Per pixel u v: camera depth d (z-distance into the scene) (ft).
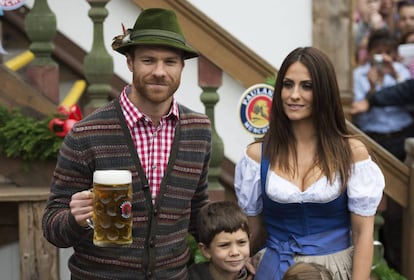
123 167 9.25
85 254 9.36
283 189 10.30
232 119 15.80
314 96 10.25
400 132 17.52
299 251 10.34
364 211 10.28
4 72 13.98
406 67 18.24
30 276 12.98
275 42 18.33
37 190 13.19
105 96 14.15
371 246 10.36
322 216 10.36
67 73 16.60
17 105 14.05
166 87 9.12
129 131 9.30
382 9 18.72
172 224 9.52
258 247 11.07
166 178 9.42
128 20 16.11
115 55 16.34
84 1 16.51
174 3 14.14
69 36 16.58
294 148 10.50
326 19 18.48
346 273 10.39
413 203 14.51
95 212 8.09
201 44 14.15
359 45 18.61
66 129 13.28
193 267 10.51
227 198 15.79
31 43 15.69
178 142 9.54
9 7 13.76
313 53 10.28
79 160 9.18
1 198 12.74
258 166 10.65
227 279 10.34
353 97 18.38
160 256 9.41
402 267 14.97
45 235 9.26
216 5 18.07
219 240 10.06
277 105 10.55
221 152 14.17
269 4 18.21
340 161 10.25
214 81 14.23
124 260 9.28
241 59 14.25
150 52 9.05
